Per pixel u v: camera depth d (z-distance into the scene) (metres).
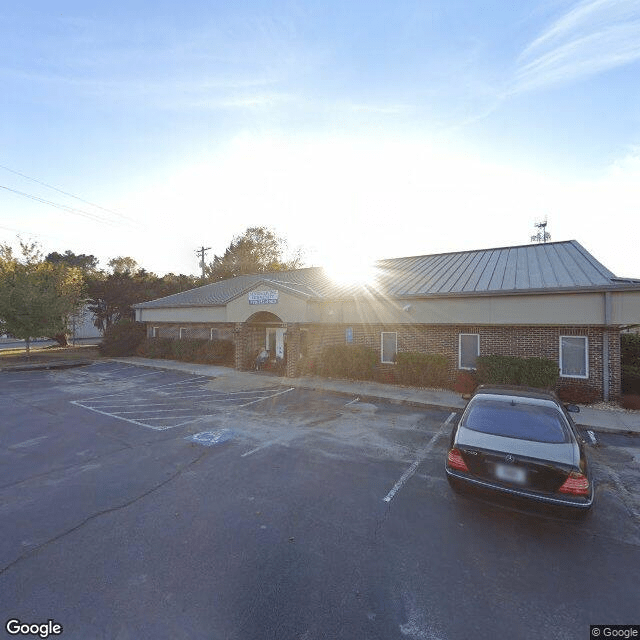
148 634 3.14
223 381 15.70
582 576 3.89
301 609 3.42
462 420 5.79
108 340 24.78
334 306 15.62
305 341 17.81
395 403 11.89
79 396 12.94
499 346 13.12
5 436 8.59
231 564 4.05
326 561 4.11
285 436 8.55
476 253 19.38
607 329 11.42
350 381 15.33
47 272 27.14
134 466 6.81
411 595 3.60
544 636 3.14
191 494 5.71
